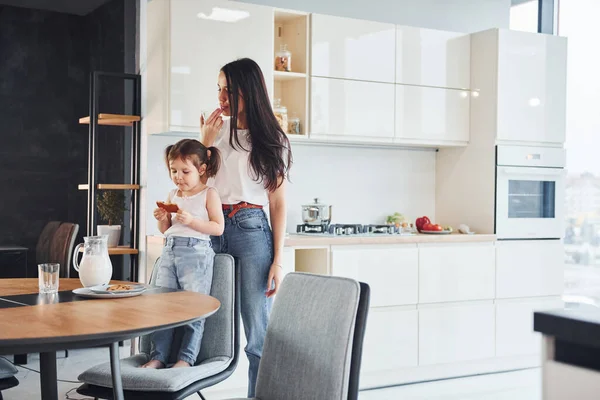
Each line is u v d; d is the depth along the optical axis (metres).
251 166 2.97
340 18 4.69
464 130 5.16
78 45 6.31
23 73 6.15
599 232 5.43
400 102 4.91
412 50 4.95
